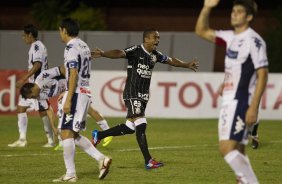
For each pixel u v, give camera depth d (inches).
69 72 895.1
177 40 3009.4
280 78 2108.8
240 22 708.7
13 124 1983.3
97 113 1366.9
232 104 707.4
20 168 1071.0
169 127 1893.5
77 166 1091.3
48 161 1157.7
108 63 2938.0
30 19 3489.2
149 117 2204.7
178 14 3501.5
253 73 707.4
